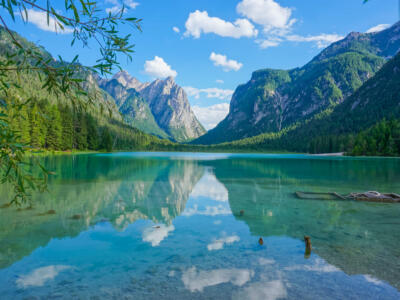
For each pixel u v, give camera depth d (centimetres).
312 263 761
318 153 15300
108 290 610
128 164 4825
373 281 657
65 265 741
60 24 316
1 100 334
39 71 336
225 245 905
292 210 1441
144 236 991
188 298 579
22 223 1116
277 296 588
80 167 3844
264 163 6022
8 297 578
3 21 300
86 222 1155
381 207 1510
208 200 1711
